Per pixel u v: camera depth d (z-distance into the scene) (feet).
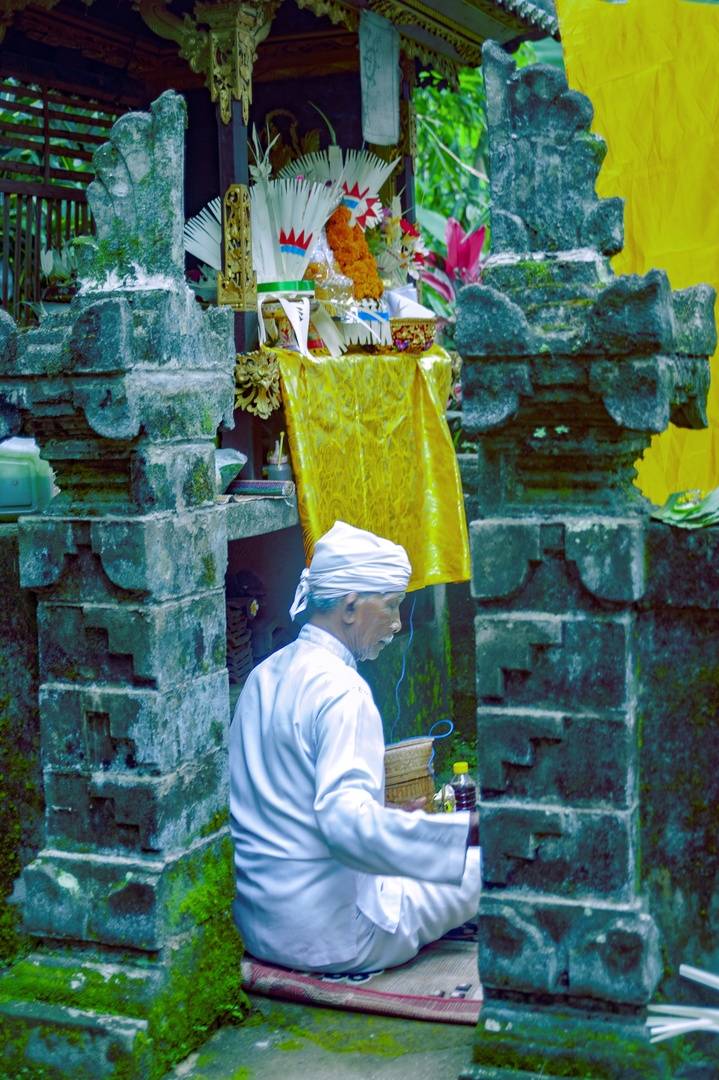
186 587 8.17
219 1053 8.15
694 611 6.98
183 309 8.10
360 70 13.79
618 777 6.99
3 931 8.66
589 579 6.88
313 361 11.80
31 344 7.82
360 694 8.91
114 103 15.37
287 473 11.98
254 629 12.69
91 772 8.11
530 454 7.07
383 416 13.25
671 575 6.93
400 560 9.46
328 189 13.01
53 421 7.91
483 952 7.30
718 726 7.00
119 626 7.87
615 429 6.84
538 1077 7.04
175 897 8.07
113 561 7.79
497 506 7.16
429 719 15.67
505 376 6.87
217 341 8.66
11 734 8.54
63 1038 7.80
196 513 8.30
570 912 7.09
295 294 11.73
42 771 8.41
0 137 13.79
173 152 7.81
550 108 6.90
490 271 7.03
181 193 8.02
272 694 9.25
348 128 15.39
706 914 7.16
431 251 19.53
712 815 7.08
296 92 15.65
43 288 14.15
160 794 7.91
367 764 8.77
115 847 8.12
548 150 6.94
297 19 15.02
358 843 8.11
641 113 9.26
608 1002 7.13
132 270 8.04
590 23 9.31
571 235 6.95
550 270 6.92
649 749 7.18
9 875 8.64
